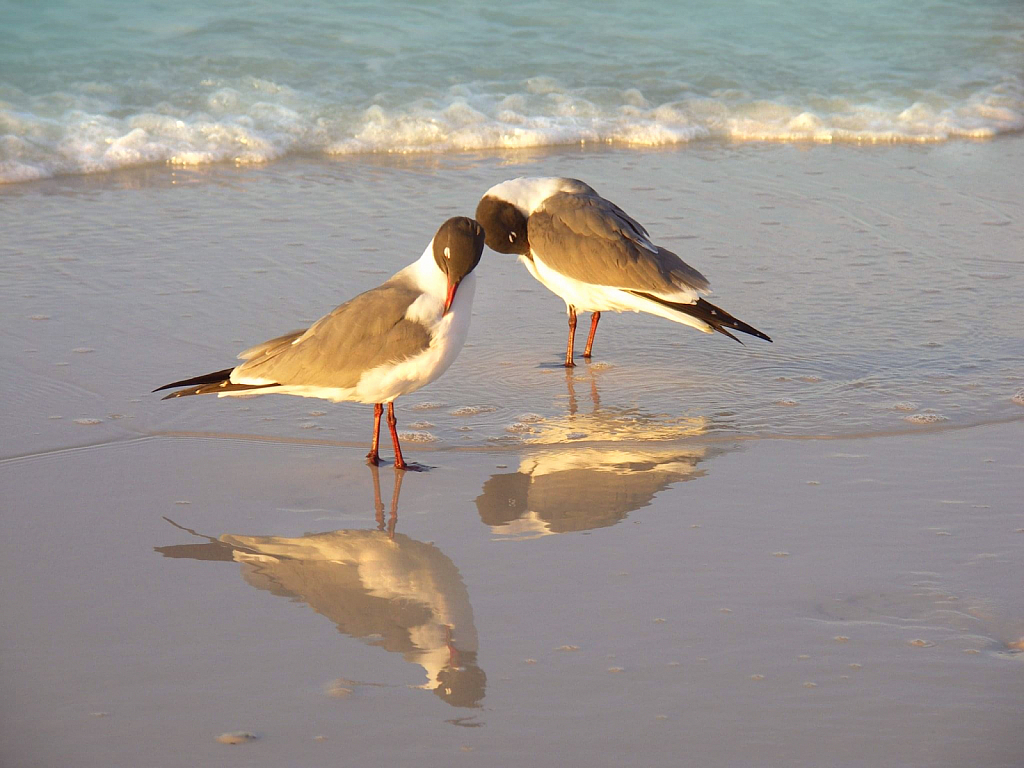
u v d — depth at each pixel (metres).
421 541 9.29
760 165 20.50
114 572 8.70
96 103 21.31
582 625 7.99
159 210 17.66
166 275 15.09
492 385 12.63
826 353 13.33
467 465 10.74
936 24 27.38
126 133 20.36
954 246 16.61
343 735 6.78
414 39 24.81
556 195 13.46
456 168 20.08
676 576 8.67
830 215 17.84
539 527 9.54
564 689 7.23
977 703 7.07
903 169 20.34
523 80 23.59
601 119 22.38
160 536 9.29
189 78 22.45
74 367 12.45
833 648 7.67
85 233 16.56
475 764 6.54
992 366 12.88
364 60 23.78
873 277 15.45
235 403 11.90
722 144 21.91
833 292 14.98
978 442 11.06
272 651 7.66
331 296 14.53
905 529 9.38
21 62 22.36
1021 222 17.59
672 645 7.71
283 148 20.72
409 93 22.66
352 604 8.30
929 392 12.23
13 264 15.29
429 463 10.78
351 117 21.70
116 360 12.66
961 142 22.25
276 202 18.14
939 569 8.73
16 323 13.48
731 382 12.66
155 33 24.05
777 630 7.89
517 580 8.65
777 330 13.94
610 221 13.00
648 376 12.91
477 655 7.62
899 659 7.53
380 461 10.78
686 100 23.25
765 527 9.45
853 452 10.90
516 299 15.27
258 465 10.64
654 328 14.47
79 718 6.91
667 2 27.48
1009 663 7.49
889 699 7.11
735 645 7.71
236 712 7.00
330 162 20.39
